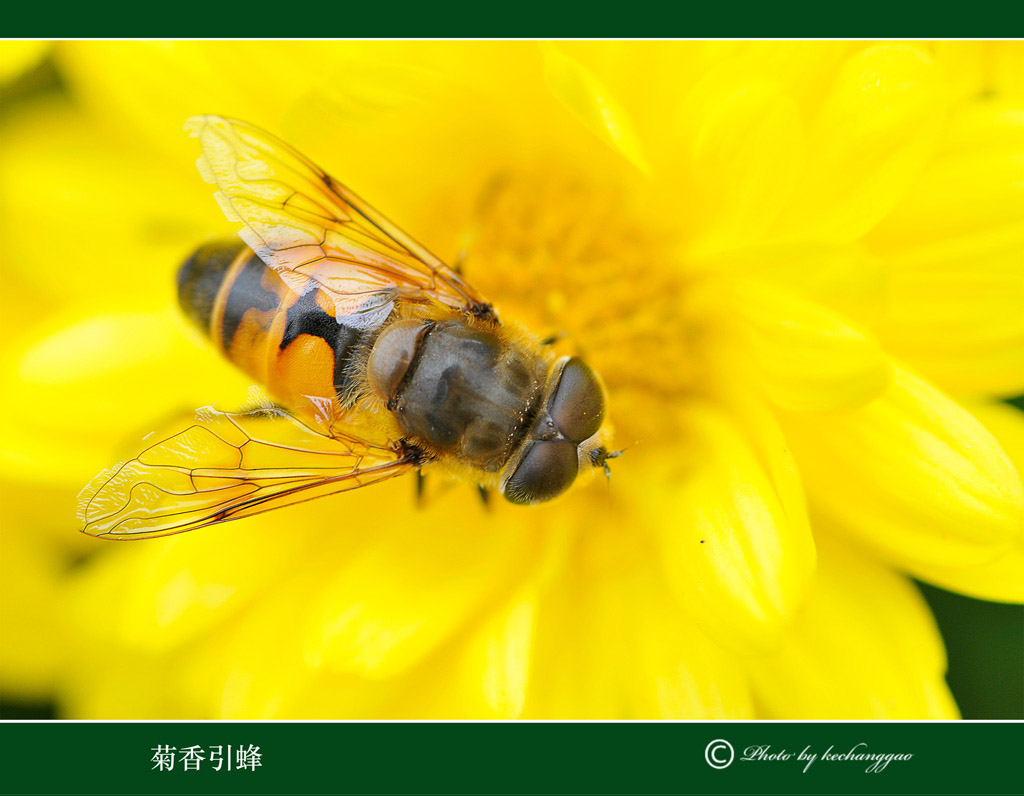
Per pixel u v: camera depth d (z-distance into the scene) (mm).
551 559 116
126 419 116
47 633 123
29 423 116
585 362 116
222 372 117
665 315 118
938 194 113
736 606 111
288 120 115
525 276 118
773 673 115
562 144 118
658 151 115
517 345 116
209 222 119
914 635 115
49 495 122
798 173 111
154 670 122
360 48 114
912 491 112
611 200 118
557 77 111
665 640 115
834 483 114
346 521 118
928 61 111
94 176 119
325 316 116
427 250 117
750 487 113
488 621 115
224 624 118
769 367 112
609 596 116
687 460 116
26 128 119
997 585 113
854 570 115
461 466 116
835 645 115
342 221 116
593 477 116
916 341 114
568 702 116
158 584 115
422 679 116
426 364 116
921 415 112
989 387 114
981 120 113
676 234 117
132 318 117
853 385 110
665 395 118
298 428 117
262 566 116
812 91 112
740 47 113
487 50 114
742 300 113
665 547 114
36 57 115
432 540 117
